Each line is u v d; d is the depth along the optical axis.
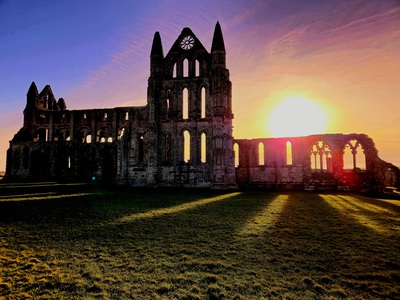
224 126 41.59
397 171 39.72
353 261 9.45
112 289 7.31
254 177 47.44
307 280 7.91
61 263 9.10
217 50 42.97
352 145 41.91
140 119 53.09
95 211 18.56
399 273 8.47
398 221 15.98
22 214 17.17
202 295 7.04
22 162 62.31
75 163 59.50
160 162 44.12
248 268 8.79
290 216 17.36
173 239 11.92
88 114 65.69
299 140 46.47
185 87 45.50
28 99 67.38
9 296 6.92
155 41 47.09
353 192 38.00
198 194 32.38
